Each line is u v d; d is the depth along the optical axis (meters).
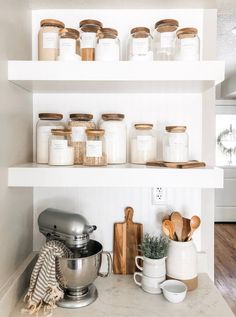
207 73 0.96
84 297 1.01
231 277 2.73
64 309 0.96
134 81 0.98
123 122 1.14
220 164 4.65
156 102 1.23
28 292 0.97
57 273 0.97
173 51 1.08
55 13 1.22
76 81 0.98
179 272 1.07
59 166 1.02
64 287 0.99
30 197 1.21
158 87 1.10
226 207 4.60
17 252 1.05
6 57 0.93
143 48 1.02
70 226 1.00
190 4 1.17
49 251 0.96
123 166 1.04
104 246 1.24
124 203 1.24
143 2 1.15
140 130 1.13
